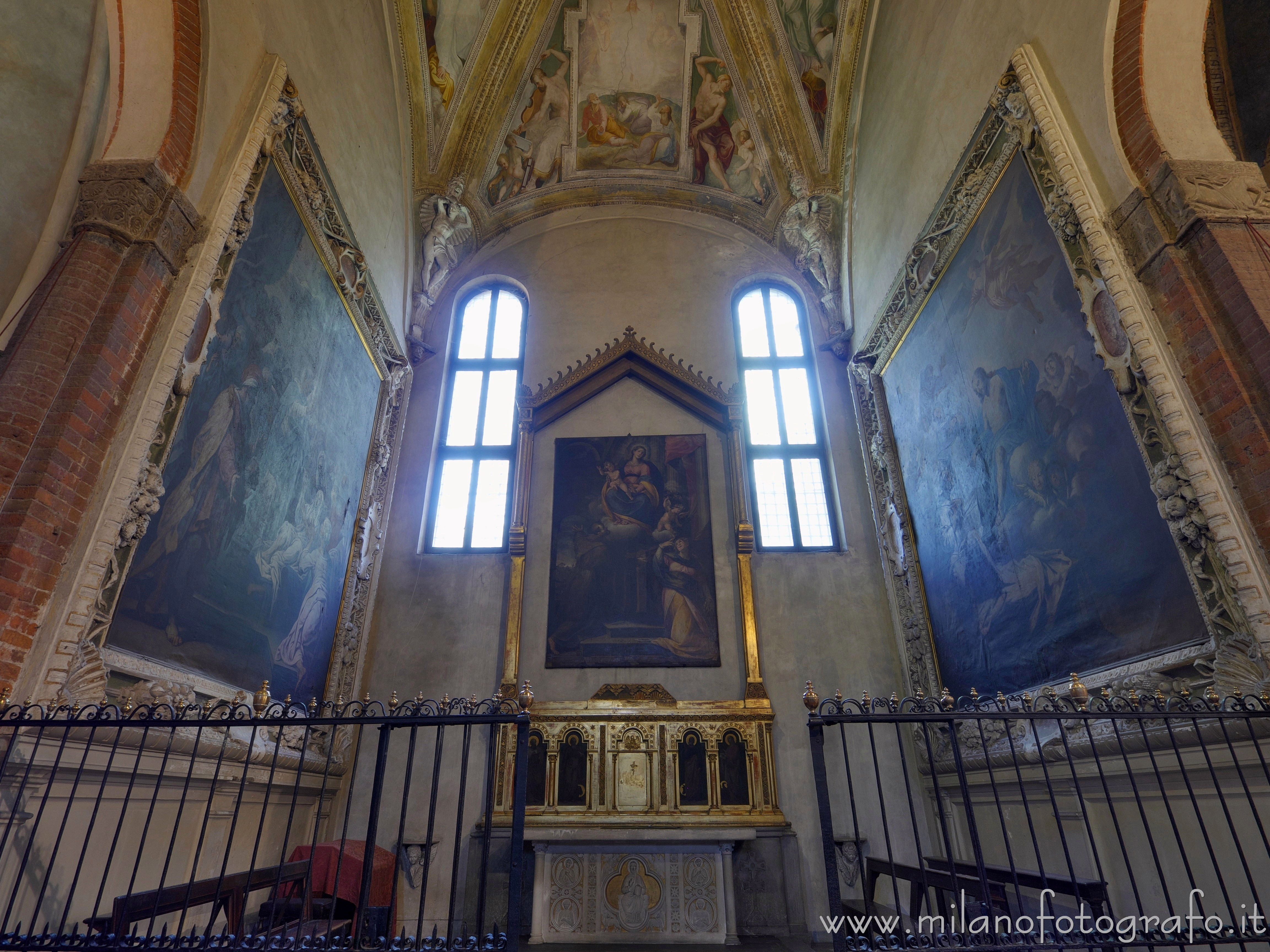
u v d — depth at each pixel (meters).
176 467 5.68
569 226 13.76
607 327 12.46
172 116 5.77
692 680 9.67
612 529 10.64
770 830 8.41
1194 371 5.19
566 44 12.54
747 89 12.62
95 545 4.70
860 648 9.94
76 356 4.88
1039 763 6.60
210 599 6.17
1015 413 7.26
